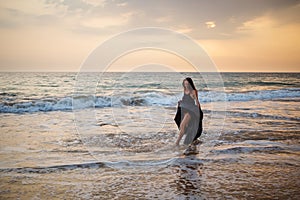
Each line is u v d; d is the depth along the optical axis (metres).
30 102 9.11
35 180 2.80
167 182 2.79
